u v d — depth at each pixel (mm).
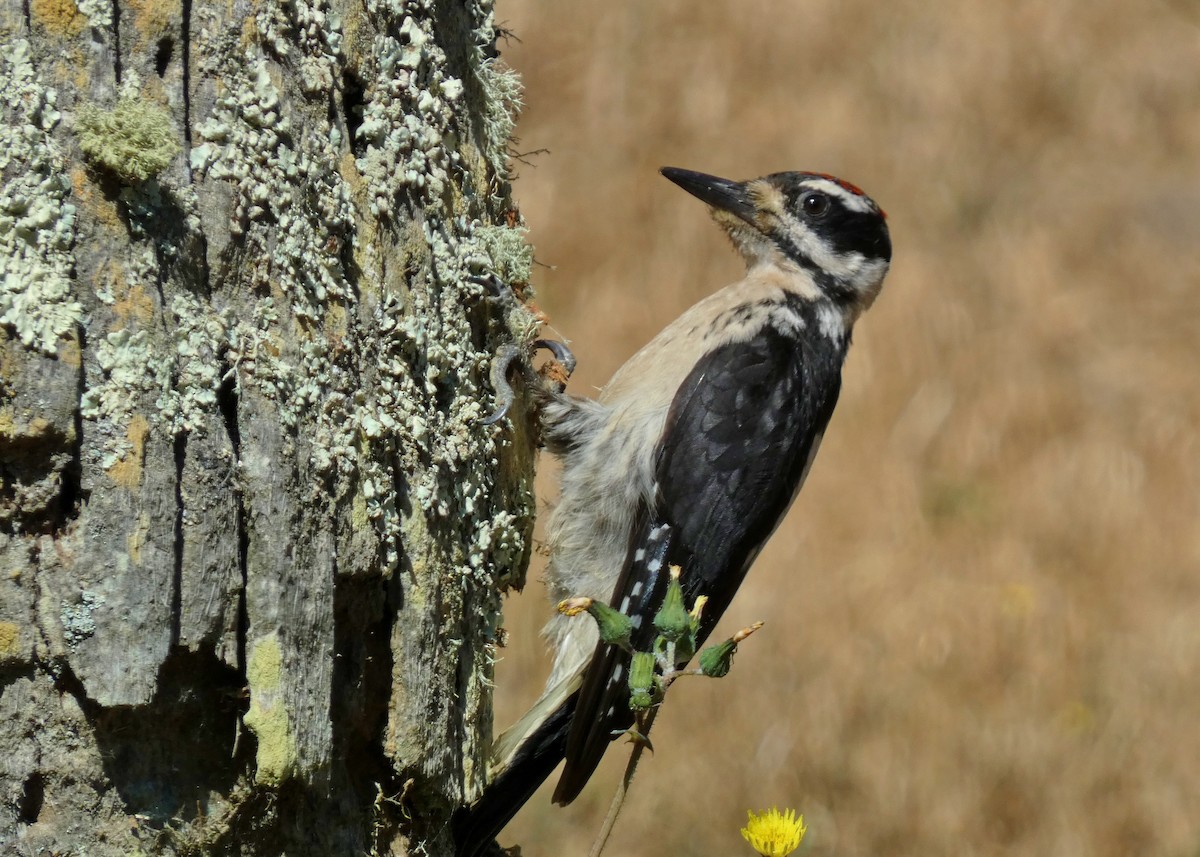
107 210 5453
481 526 7305
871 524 21234
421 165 6820
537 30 31109
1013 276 27391
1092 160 31031
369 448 6328
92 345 5391
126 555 5414
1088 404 24438
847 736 16812
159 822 5703
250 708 5719
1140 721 17281
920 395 24109
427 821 6930
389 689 6562
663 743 16406
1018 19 33688
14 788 5367
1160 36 33875
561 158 28531
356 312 6363
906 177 29828
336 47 6363
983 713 17375
